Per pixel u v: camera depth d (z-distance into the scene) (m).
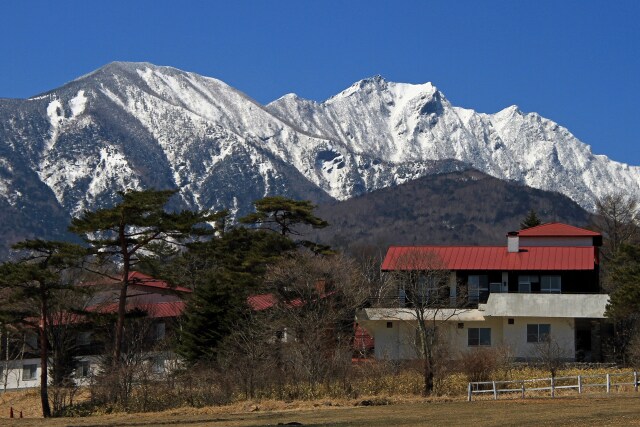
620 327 82.81
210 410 61.50
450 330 81.75
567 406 52.34
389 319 80.25
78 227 74.06
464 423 46.22
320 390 66.12
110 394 68.31
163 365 77.00
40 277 68.06
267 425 49.41
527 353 80.88
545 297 82.44
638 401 53.31
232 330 74.12
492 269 89.50
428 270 78.00
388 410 55.56
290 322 73.62
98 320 73.88
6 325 77.88
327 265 79.38
